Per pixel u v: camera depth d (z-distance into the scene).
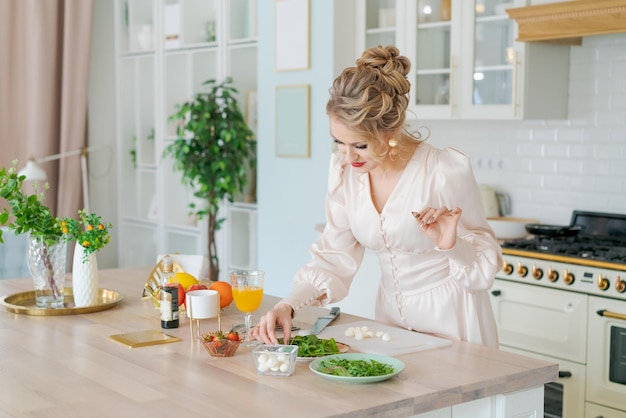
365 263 4.54
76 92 6.50
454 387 1.96
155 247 6.75
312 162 4.98
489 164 4.72
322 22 4.83
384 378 1.99
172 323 2.61
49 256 2.93
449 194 2.47
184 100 6.43
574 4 3.79
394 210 2.53
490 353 2.27
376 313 2.82
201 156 5.55
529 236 4.40
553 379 2.15
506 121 4.62
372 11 4.79
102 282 3.39
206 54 6.08
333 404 1.84
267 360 2.07
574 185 4.36
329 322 2.62
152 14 6.63
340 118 2.27
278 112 5.19
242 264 6.01
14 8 6.37
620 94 4.15
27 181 6.43
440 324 2.59
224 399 1.89
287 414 1.78
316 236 5.00
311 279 2.62
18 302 3.06
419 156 2.52
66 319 2.77
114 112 7.11
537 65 4.16
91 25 6.51
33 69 6.39
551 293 3.73
